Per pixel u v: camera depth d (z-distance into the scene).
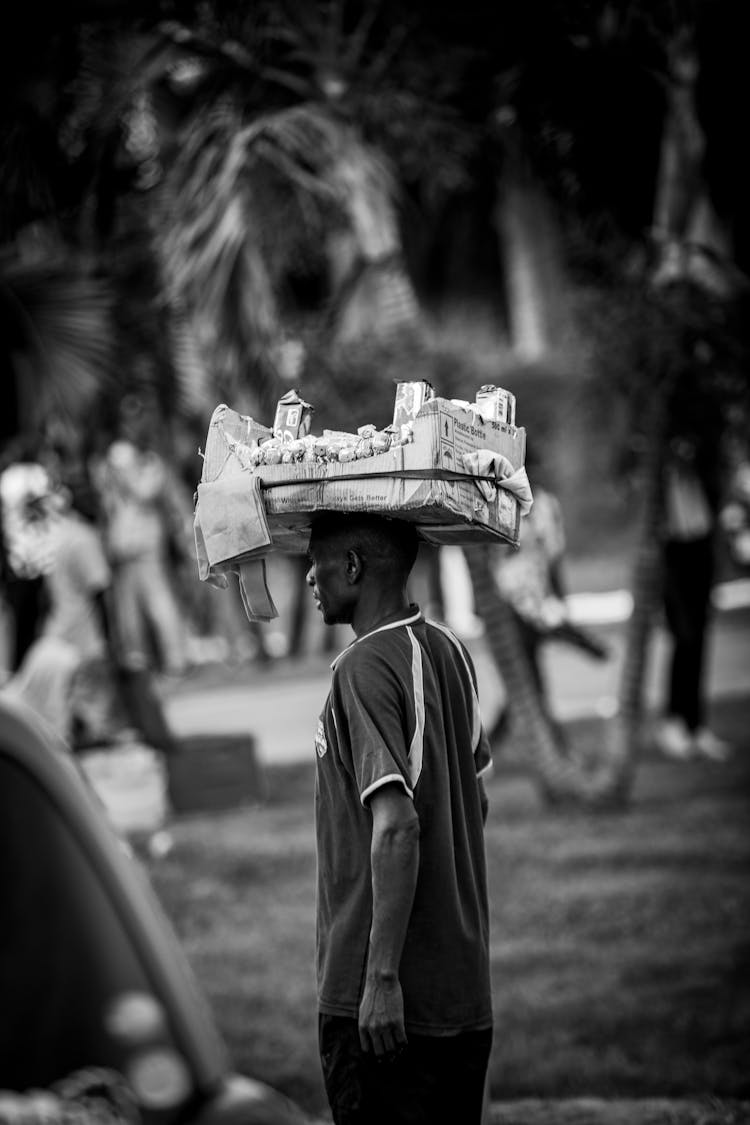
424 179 18.05
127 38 15.45
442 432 5.97
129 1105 4.09
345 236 19.61
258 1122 4.20
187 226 15.73
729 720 22.91
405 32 15.12
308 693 27.50
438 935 6.05
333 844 6.16
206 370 18.02
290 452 6.26
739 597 34.03
